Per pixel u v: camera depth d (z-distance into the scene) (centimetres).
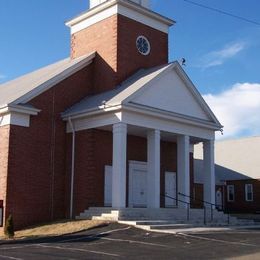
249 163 5200
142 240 1781
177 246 1656
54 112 2633
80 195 2555
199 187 4372
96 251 1543
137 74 2872
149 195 2503
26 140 2470
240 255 1479
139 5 2962
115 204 2317
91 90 2867
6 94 2780
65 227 2197
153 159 2539
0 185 2392
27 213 2433
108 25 2905
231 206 5097
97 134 2598
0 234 2317
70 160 2628
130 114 2442
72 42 3159
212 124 2905
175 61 2750
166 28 3170
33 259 1377
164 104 2662
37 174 2502
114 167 2364
